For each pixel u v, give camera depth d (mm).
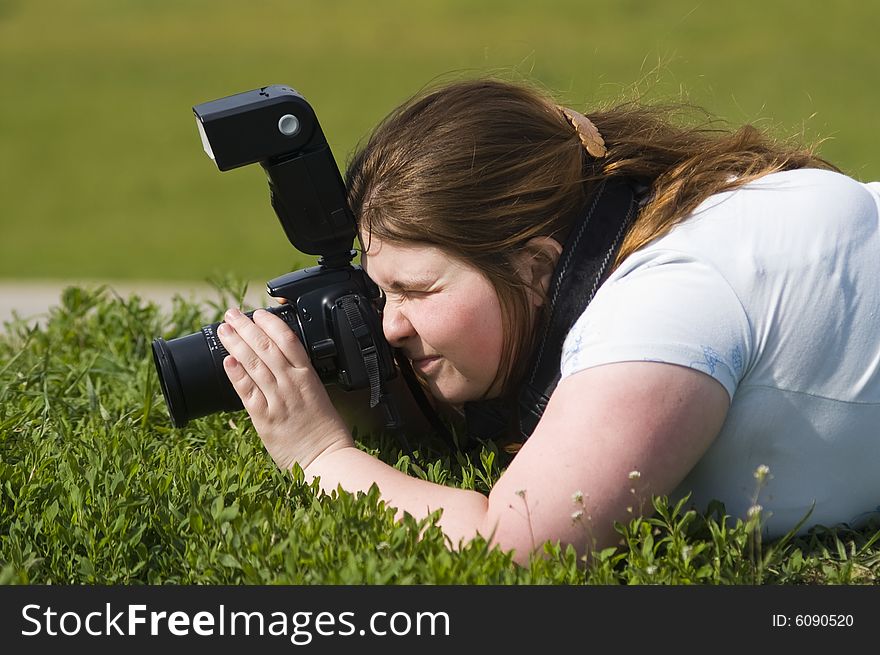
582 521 8422
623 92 12211
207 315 16766
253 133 9656
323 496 9312
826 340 8758
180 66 66562
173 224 43500
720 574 8656
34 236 42031
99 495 9562
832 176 9516
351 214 9914
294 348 9945
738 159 9852
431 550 8508
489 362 9508
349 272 10188
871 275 8961
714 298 8656
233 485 9617
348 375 10117
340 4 77875
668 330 8500
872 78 54250
